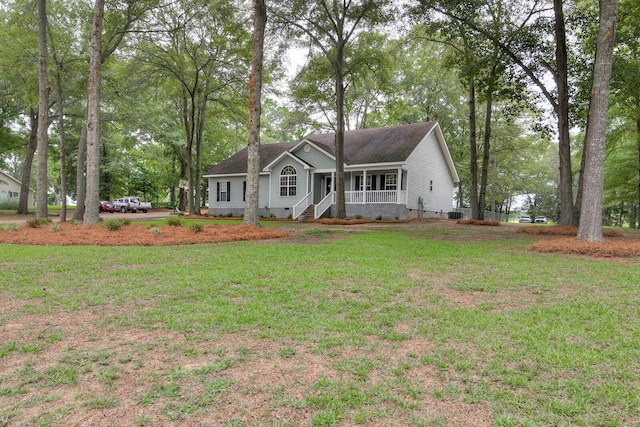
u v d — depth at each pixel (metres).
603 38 8.91
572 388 2.31
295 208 22.81
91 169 12.84
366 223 19.03
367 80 20.84
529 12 16.00
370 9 16.61
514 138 30.25
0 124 27.94
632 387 2.31
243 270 5.91
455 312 3.86
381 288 4.83
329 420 1.98
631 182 24.62
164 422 1.95
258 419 1.99
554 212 57.19
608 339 3.10
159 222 17.56
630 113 17.77
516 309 4.00
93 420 1.97
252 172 13.00
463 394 2.26
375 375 2.50
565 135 14.38
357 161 22.59
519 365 2.64
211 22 19.78
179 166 44.75
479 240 11.18
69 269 5.98
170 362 2.68
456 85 29.31
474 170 21.59
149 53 20.80
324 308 3.97
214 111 27.19
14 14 15.64
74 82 17.94
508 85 16.45
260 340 3.11
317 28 18.67
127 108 22.31
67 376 2.44
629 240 10.83
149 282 5.11
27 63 16.80
